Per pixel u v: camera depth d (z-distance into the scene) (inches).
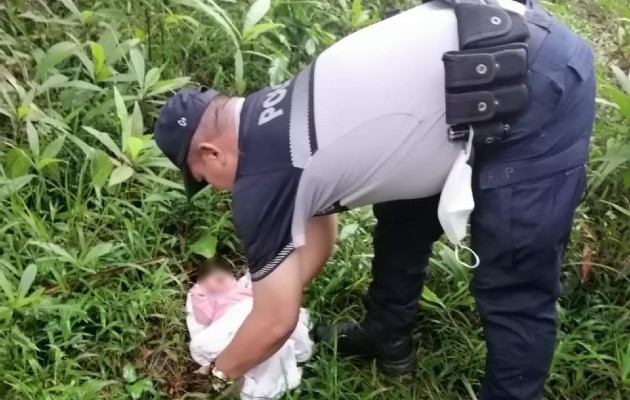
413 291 83.4
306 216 63.9
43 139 98.1
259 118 63.1
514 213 63.4
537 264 66.2
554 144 62.7
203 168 66.6
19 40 105.3
